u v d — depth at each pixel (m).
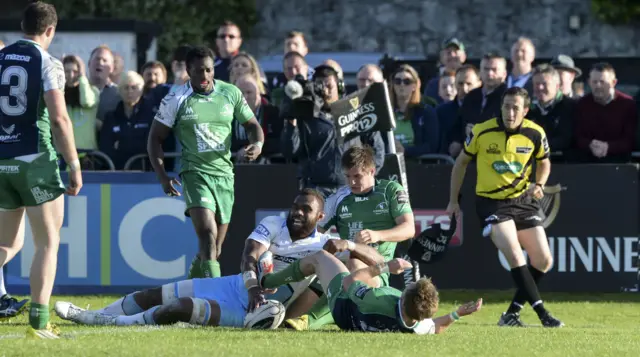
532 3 67.06
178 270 36.97
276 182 36.62
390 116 31.28
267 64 53.81
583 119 37.09
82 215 36.97
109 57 40.59
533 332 25.69
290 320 24.72
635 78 43.44
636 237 36.78
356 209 26.73
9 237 22.89
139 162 38.06
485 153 30.88
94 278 37.03
